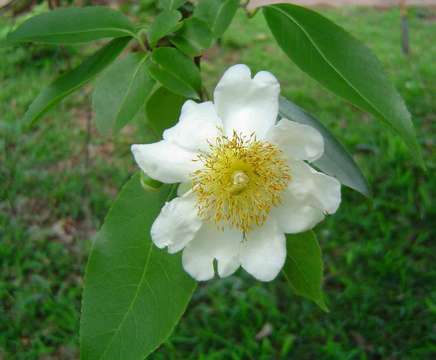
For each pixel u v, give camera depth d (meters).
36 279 0.66
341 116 0.91
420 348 0.59
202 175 0.21
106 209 0.73
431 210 0.73
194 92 0.21
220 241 0.21
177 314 0.21
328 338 0.60
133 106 0.21
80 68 0.22
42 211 0.74
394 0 1.38
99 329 0.21
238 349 0.59
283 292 0.65
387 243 0.70
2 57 0.91
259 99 0.21
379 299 0.64
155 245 0.21
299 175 0.21
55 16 0.23
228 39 0.98
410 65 1.05
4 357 0.60
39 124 0.86
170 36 0.22
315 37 0.22
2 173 0.74
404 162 0.80
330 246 0.69
